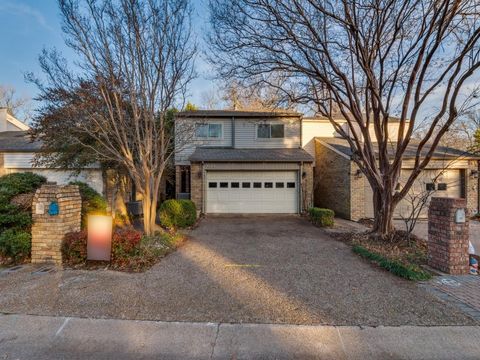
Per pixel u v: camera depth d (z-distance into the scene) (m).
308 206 12.94
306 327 3.06
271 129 15.04
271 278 4.66
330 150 13.90
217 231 9.20
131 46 7.21
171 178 16.17
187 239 7.92
